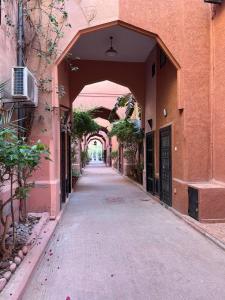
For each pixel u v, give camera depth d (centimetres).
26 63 749
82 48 1161
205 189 697
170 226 695
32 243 512
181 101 806
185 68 805
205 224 683
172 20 816
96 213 848
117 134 1723
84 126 1702
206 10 816
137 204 993
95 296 365
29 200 748
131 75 1358
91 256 500
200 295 369
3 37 603
